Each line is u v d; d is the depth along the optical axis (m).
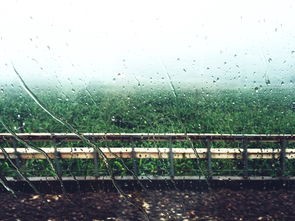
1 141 5.64
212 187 5.48
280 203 4.98
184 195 5.30
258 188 5.46
